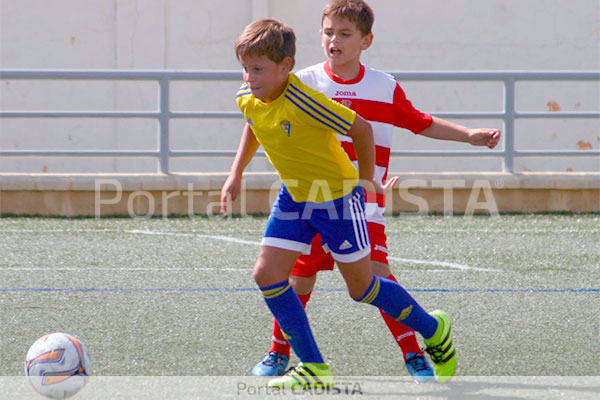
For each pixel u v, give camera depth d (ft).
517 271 69.41
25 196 99.04
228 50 160.56
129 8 157.38
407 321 39.09
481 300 58.65
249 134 41.73
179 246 80.33
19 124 157.99
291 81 36.58
